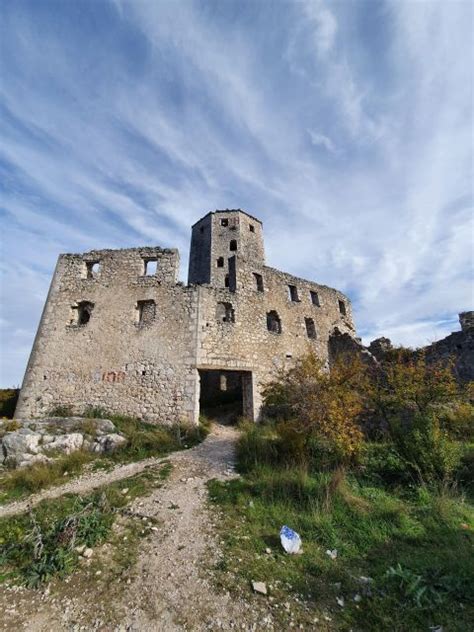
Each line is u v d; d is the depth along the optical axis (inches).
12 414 548.4
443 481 251.0
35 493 270.8
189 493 258.2
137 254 619.2
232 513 221.8
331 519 205.5
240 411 641.0
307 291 776.9
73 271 613.0
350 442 298.8
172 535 193.9
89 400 511.2
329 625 126.8
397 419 348.5
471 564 153.9
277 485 256.5
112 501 235.1
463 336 564.1
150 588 147.8
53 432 394.0
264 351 623.8
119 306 576.7
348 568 161.5
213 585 149.6
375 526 197.0
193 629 125.1
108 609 135.6
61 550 167.2
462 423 350.6
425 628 122.5
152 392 513.0
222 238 1145.4
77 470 325.7
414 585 139.4
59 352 546.3
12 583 151.2
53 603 139.5
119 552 175.9
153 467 322.7
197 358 537.3
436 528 193.3
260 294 678.5
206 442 433.1
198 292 589.0
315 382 351.6
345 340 700.7
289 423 336.2
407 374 364.8
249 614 132.6
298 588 147.9
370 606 134.1
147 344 545.6
